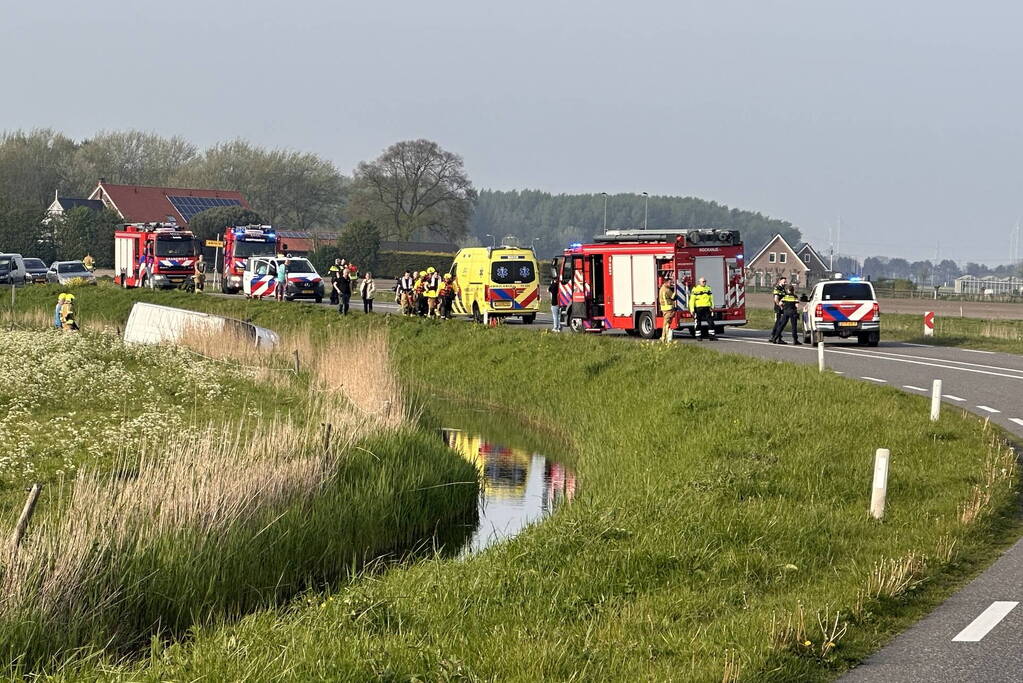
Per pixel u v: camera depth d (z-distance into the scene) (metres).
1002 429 58.09
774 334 116.56
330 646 24.11
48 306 171.00
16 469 45.88
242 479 41.28
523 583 29.88
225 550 37.22
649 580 30.08
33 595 29.59
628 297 122.94
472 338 111.00
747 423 55.91
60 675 25.81
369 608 27.16
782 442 51.28
